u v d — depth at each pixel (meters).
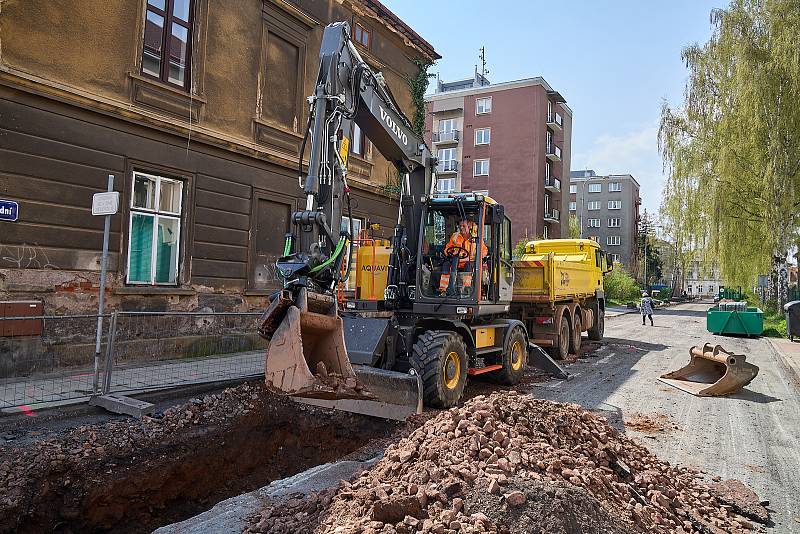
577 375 10.16
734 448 5.91
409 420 6.06
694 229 24.11
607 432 5.10
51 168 7.81
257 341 10.91
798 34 20.31
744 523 4.06
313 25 12.74
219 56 10.49
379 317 7.36
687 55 25.41
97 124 8.40
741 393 8.70
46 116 7.74
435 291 8.01
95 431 5.44
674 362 11.98
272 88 11.78
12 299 7.38
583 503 3.18
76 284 8.11
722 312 18.53
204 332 10.00
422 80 16.77
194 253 10.02
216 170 10.48
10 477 4.37
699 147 24.42
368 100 6.54
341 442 6.10
